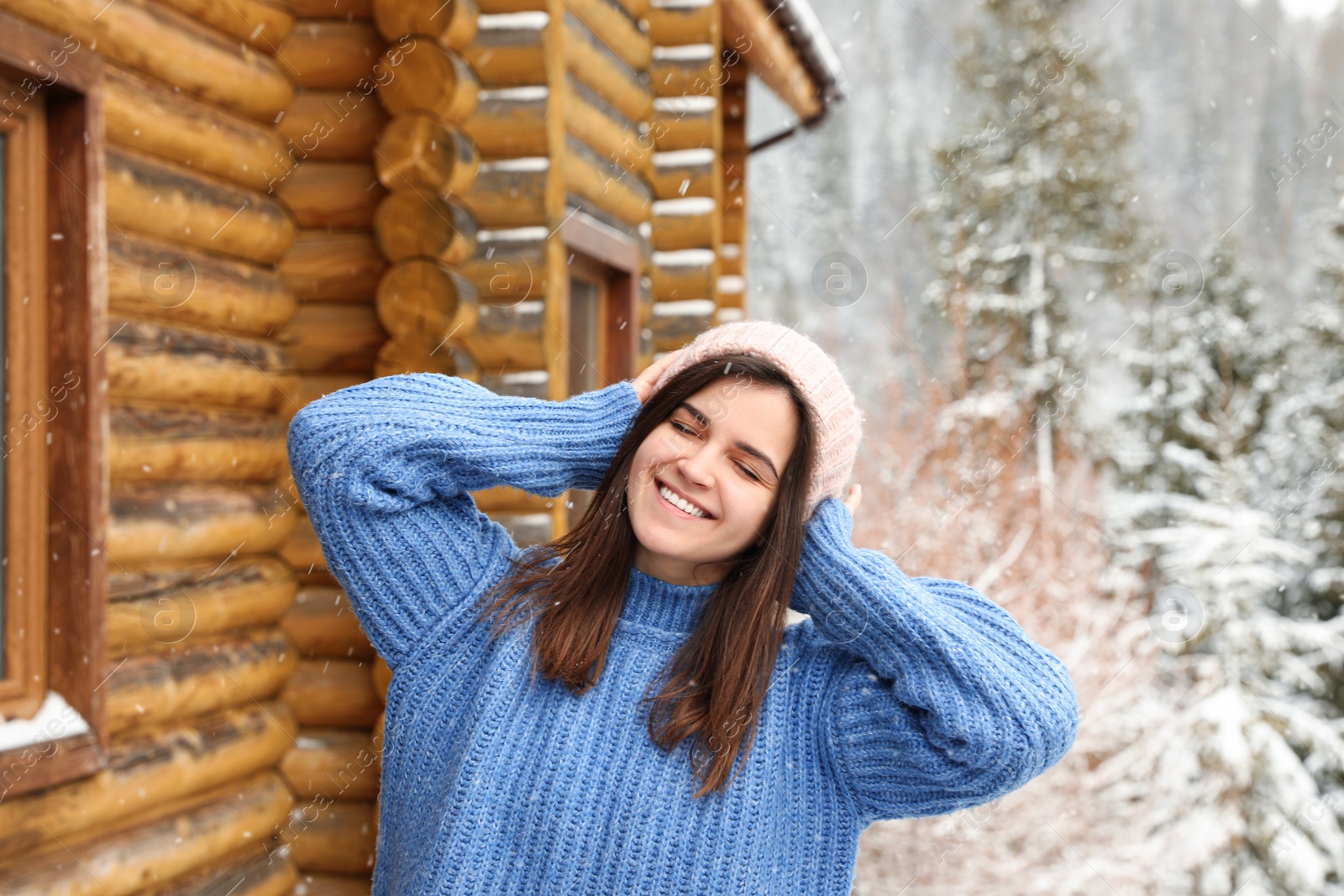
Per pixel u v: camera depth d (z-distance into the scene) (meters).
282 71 2.54
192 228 2.27
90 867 1.99
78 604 1.97
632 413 1.30
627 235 3.26
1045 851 4.43
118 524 2.07
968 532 5.54
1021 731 1.04
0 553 1.93
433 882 1.06
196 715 2.31
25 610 1.95
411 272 2.49
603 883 1.05
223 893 2.33
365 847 2.58
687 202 3.48
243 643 2.46
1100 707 4.88
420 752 1.16
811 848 1.13
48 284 1.96
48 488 1.97
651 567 1.22
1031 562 5.45
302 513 2.64
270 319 2.54
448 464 1.23
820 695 1.17
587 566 1.19
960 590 1.20
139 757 2.12
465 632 1.20
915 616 1.07
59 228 1.95
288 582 2.62
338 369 2.62
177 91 2.23
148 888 2.14
